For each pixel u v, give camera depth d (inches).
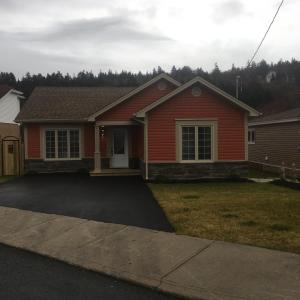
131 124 771.4
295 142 804.0
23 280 228.4
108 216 376.2
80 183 647.8
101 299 200.8
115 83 2743.6
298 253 253.6
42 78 2559.1
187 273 229.0
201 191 541.0
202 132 674.2
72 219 366.9
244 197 477.4
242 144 675.4
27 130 825.5
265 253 254.4
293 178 721.6
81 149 840.3
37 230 337.1
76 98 922.7
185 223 338.6
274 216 361.1
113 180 687.1
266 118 966.4
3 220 376.5
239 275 222.4
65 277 233.1
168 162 667.4
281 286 206.2
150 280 221.5
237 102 661.9
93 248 282.5
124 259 256.7
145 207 418.6
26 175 799.1
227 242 279.3
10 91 1131.3
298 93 1870.1
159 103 656.4
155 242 287.6
